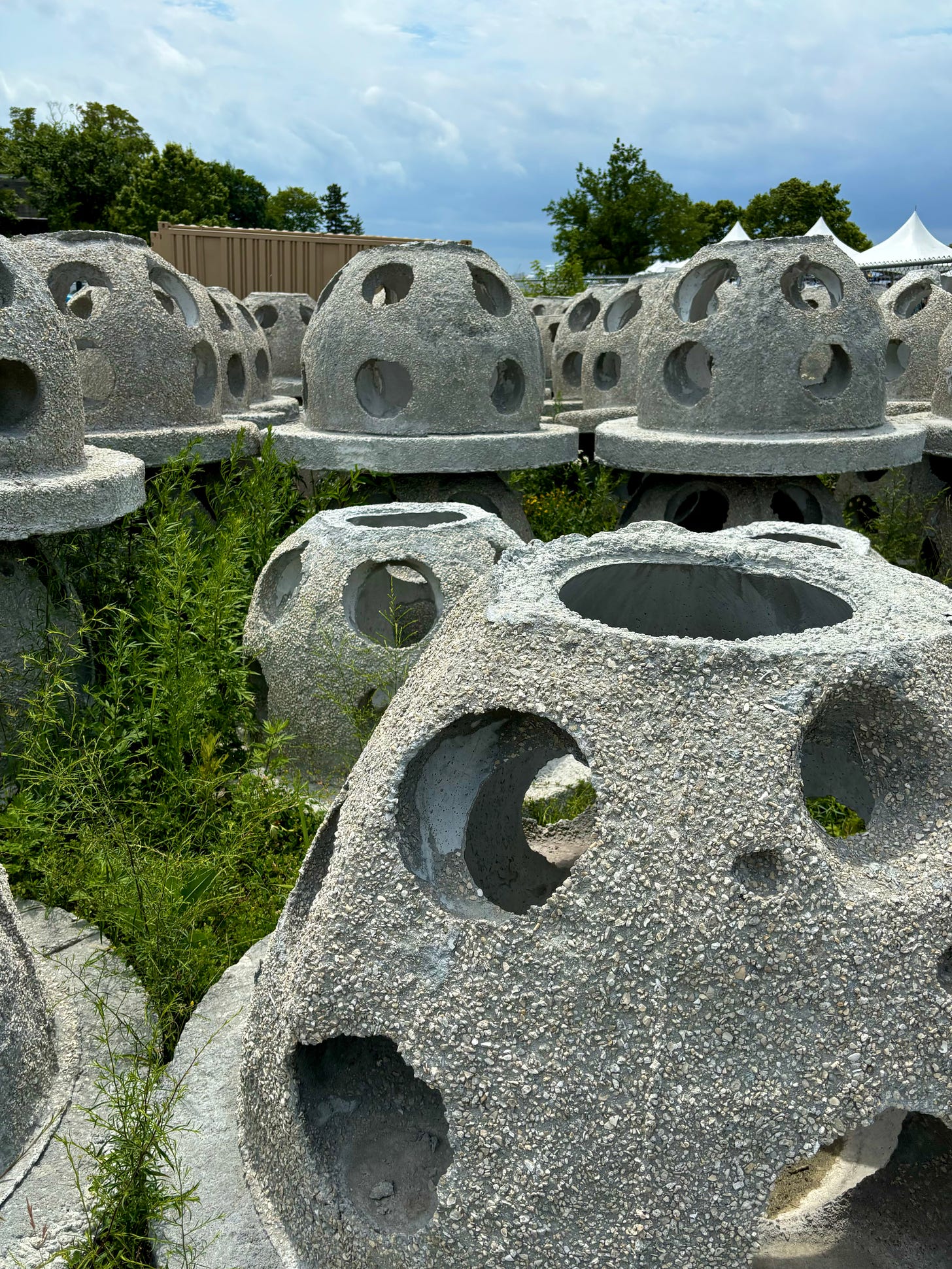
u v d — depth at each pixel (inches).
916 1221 84.0
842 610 92.0
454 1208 67.9
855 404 248.2
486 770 85.3
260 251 524.1
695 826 66.9
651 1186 65.3
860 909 66.8
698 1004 65.6
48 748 150.8
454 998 69.2
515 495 275.9
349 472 249.6
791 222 1486.2
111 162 1330.0
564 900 68.0
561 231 1179.9
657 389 262.2
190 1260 78.6
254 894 134.5
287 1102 78.4
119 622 171.0
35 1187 89.3
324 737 159.3
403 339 242.4
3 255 163.9
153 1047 97.7
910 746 72.9
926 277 341.7
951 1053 66.3
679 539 95.6
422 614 213.3
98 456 190.2
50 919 126.6
